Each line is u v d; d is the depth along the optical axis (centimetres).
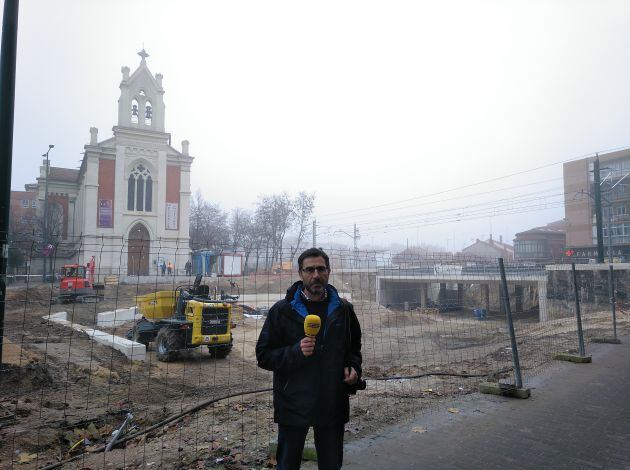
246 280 2084
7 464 460
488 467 396
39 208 5041
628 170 5425
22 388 748
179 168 4372
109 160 4072
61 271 2639
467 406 590
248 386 943
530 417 541
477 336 1884
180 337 1220
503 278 670
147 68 4309
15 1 707
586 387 691
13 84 696
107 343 1252
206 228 6650
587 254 5459
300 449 277
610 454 427
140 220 4112
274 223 5584
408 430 493
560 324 1898
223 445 461
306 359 267
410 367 1070
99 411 672
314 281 277
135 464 425
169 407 715
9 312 2059
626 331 1476
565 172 6075
